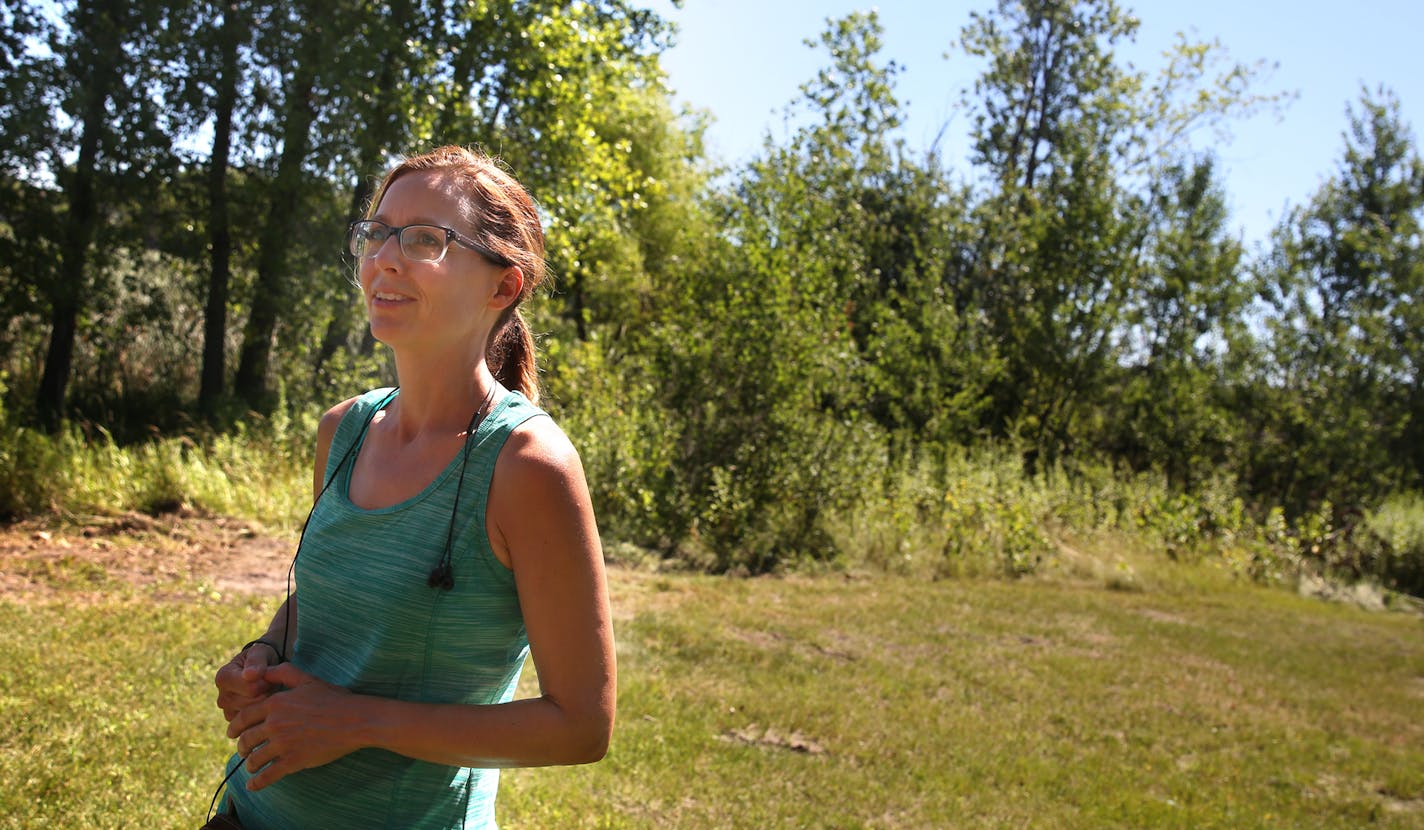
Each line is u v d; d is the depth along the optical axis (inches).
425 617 63.4
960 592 465.4
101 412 538.9
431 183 67.9
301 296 597.3
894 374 732.0
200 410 564.1
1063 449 823.1
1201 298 860.6
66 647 233.5
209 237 575.2
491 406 66.6
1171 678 355.9
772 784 217.3
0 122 486.0
